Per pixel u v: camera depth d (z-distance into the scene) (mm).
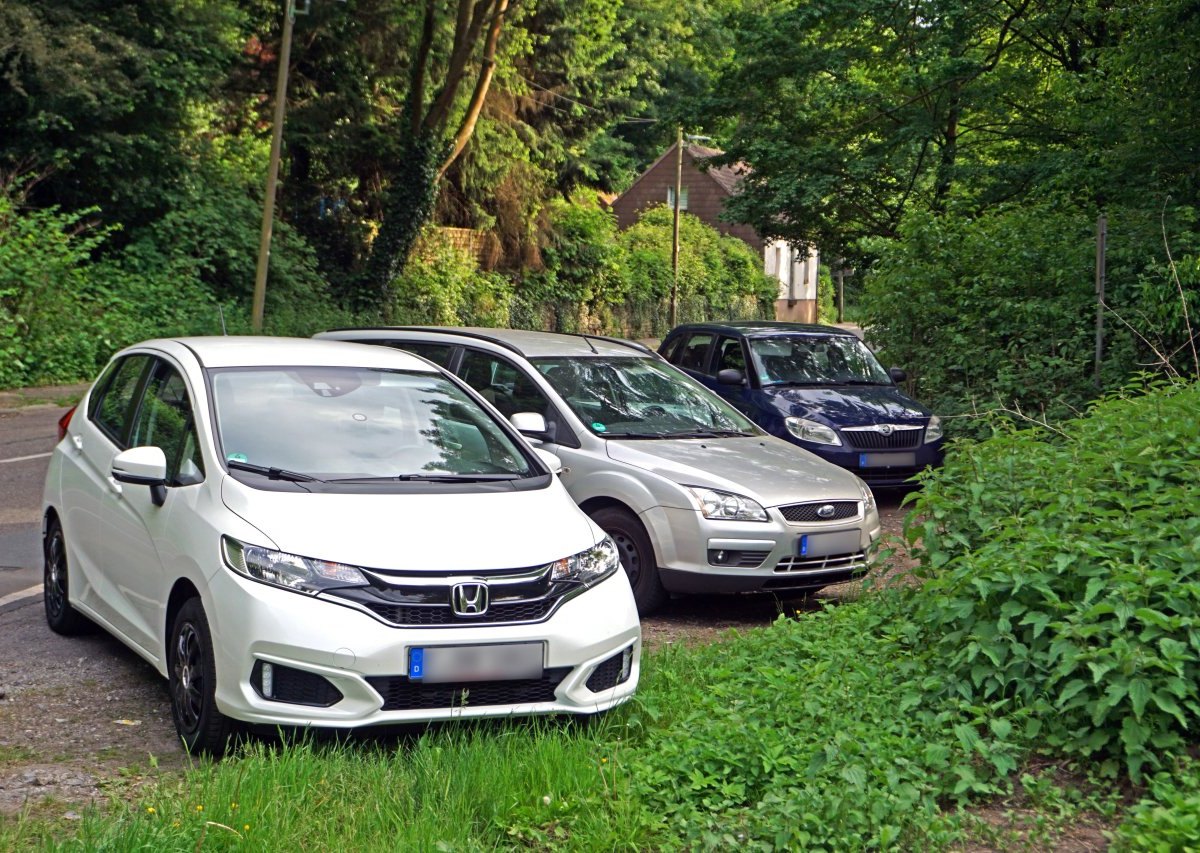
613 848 4371
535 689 5324
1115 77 19531
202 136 34156
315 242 39250
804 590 8531
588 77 46406
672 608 8586
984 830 4543
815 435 12688
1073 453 6961
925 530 6449
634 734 5516
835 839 4359
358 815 4480
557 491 6227
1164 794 4566
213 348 6688
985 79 24891
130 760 5273
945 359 16312
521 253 47406
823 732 5309
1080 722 5270
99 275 28156
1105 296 15297
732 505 7934
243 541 5219
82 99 27406
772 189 26891
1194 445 6770
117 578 6312
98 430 7023
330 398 6402
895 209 26516
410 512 5555
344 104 38094
